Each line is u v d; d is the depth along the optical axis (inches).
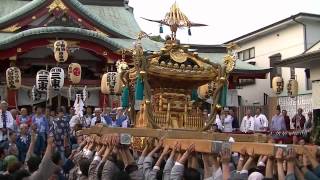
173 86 406.3
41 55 916.0
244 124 777.6
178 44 400.8
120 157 276.4
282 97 953.5
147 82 379.6
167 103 401.4
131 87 451.5
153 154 287.0
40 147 557.9
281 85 851.4
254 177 205.2
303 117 742.5
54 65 922.1
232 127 778.2
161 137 312.3
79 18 941.2
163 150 276.8
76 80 786.2
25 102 906.7
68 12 928.9
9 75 762.2
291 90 832.3
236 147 231.0
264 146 215.2
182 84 406.3
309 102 872.3
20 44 844.0
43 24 929.5
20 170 276.5
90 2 1175.6
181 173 235.6
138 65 378.6
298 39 1026.7
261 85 1155.3
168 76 388.2
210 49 1126.4
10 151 461.1
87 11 944.3
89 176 286.5
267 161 214.8
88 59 937.5
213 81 421.4
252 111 995.3
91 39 866.8
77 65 787.4
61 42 774.5
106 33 980.6
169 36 407.5
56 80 737.0
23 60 906.1
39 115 634.8
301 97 895.1
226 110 763.4
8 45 834.2
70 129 661.3
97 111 692.7
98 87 927.7
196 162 248.7
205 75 398.0
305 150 212.2
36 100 882.8
